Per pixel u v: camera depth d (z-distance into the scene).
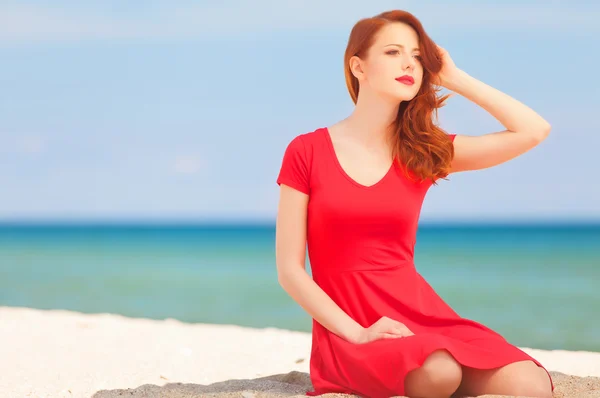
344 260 4.55
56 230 107.00
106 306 19.92
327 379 4.54
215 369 6.14
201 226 124.25
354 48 4.68
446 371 3.97
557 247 51.16
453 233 78.94
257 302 20.89
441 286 26.39
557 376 5.16
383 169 4.60
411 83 4.57
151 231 99.31
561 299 22.05
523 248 50.31
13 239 76.81
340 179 4.53
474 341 4.35
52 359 6.44
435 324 4.52
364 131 4.68
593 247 50.34
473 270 32.44
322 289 4.67
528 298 22.45
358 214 4.48
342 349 4.32
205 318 17.75
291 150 4.68
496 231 84.94
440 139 4.66
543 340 15.51
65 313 11.26
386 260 4.57
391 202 4.52
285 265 4.59
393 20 4.62
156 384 5.45
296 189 4.62
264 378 5.65
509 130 4.82
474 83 4.81
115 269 34.00
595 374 6.04
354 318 4.52
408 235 4.64
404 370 4.01
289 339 8.26
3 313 10.80
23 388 5.19
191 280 28.31
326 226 4.54
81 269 33.75
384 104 4.62
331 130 4.77
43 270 32.97
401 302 4.48
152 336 8.21
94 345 7.38
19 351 6.87
